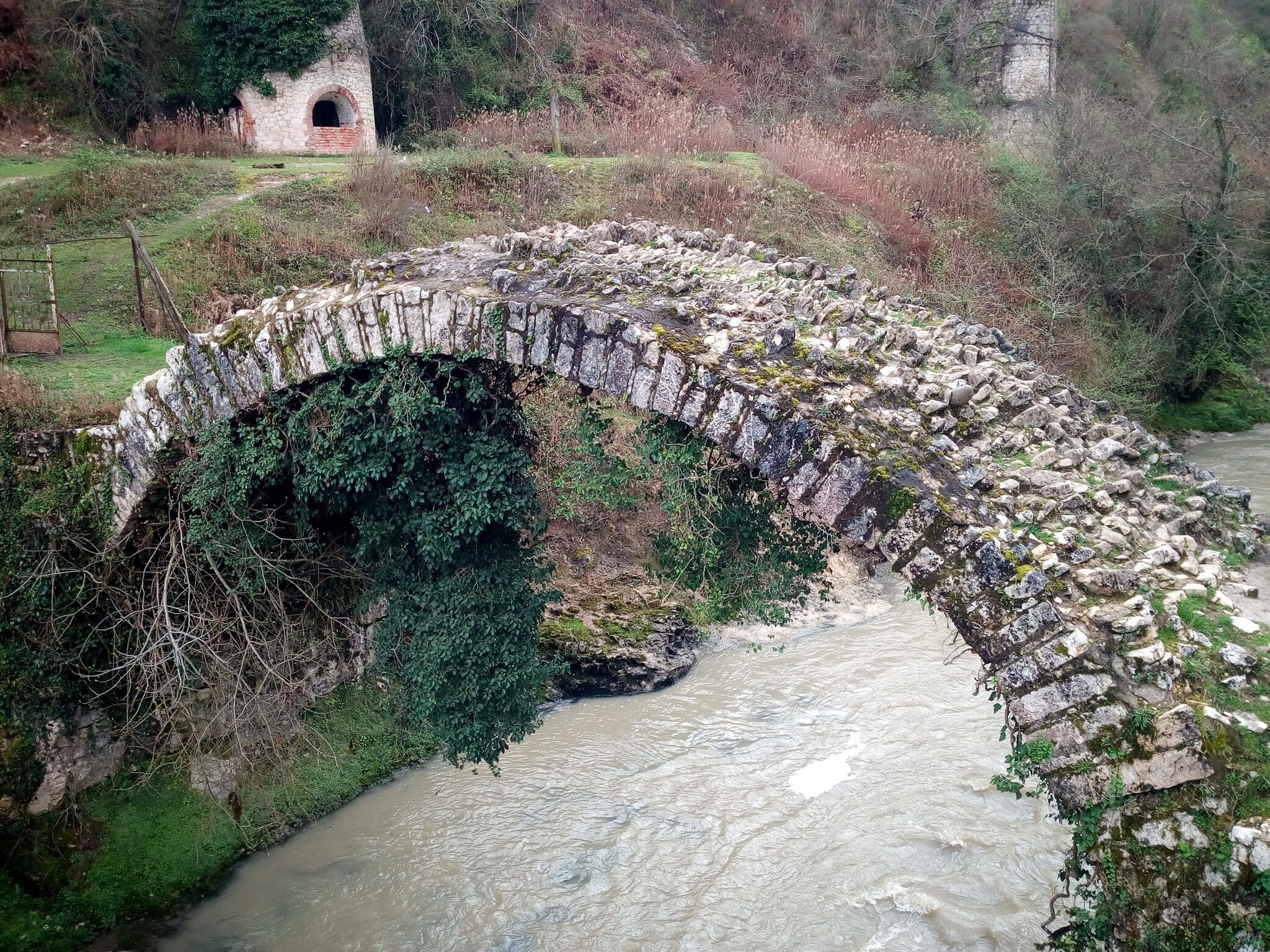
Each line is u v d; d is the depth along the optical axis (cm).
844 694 1227
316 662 1112
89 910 927
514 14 2800
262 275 1655
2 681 946
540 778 1105
